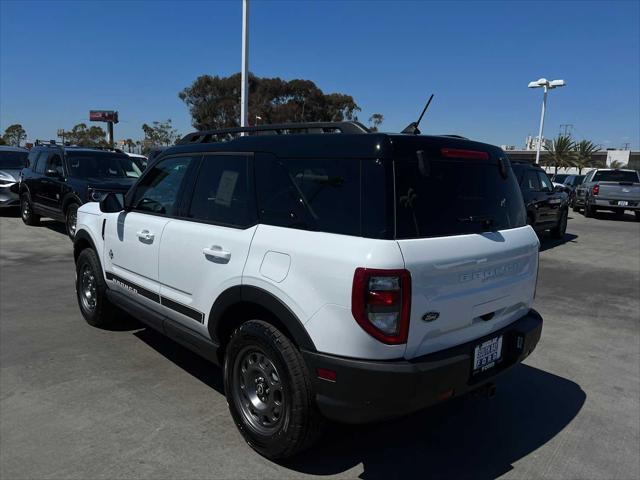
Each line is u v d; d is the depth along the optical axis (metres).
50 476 2.84
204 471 2.95
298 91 46.94
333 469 3.03
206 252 3.37
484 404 3.93
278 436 2.93
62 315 5.69
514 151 77.94
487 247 2.98
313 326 2.68
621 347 5.31
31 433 3.27
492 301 3.05
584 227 16.91
